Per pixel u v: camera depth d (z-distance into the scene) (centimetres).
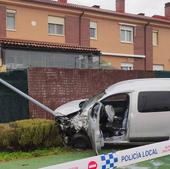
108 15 3544
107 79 1681
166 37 4009
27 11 3089
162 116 1120
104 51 3519
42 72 1495
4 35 2966
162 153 788
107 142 1101
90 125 1060
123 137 1109
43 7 3161
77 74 1588
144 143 1128
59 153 1088
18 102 1447
